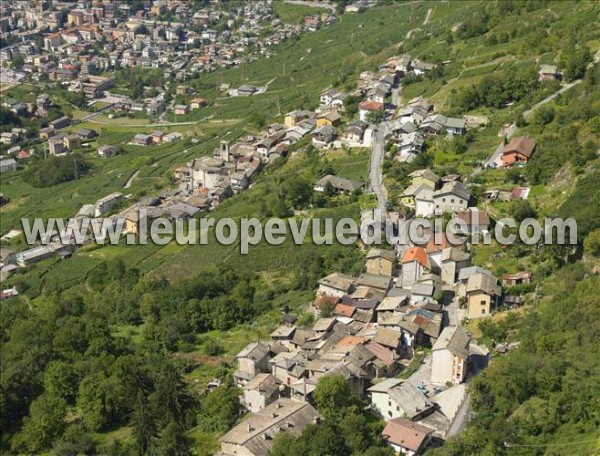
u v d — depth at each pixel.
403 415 132.62
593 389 124.31
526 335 148.00
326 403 134.75
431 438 126.88
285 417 131.00
